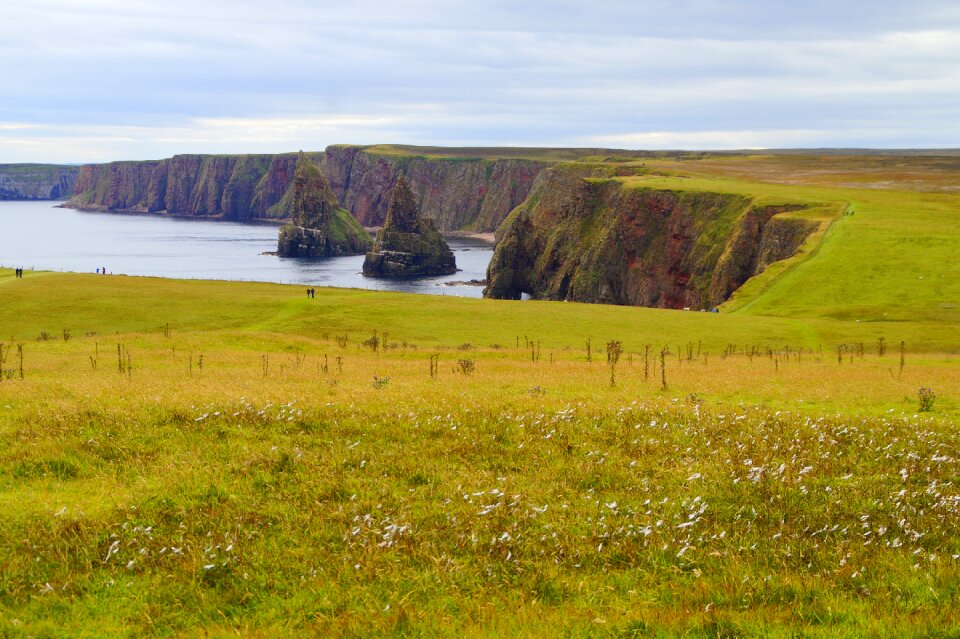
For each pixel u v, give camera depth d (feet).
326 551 44.47
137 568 42.37
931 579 41.14
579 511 50.80
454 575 41.91
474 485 54.90
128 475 56.08
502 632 35.40
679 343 237.66
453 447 63.41
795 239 506.89
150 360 154.10
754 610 37.76
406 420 70.59
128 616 37.55
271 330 255.09
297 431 67.05
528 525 48.42
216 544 44.80
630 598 39.52
